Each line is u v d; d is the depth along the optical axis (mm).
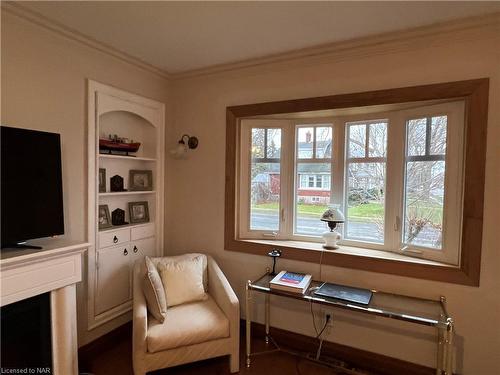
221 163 2752
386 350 2135
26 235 1692
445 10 1698
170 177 3016
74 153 2125
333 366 2156
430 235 2133
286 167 2719
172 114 2996
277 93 2482
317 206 2650
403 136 2268
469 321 1891
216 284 2348
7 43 1749
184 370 2125
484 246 1843
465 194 1879
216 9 1724
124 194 2625
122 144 2527
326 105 2275
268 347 2439
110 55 2346
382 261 2131
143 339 1829
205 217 2848
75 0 1647
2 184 1588
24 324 1681
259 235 2764
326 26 1900
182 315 2100
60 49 2023
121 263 2525
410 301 1953
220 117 2740
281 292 2049
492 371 1846
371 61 2139
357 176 2504
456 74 1892
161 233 2920
